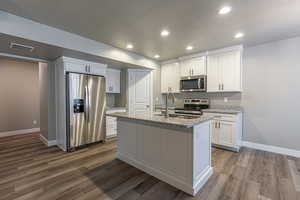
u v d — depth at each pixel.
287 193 1.82
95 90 3.68
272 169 2.41
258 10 2.03
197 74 4.07
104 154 3.09
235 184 2.01
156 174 2.19
